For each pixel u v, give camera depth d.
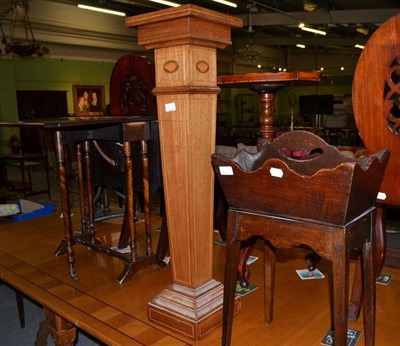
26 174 9.97
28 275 2.40
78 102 11.77
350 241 1.28
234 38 15.70
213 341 1.66
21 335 2.67
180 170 1.63
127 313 1.91
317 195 1.26
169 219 1.73
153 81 3.14
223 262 2.45
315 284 2.16
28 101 10.75
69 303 2.03
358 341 1.65
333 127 13.30
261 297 2.04
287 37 15.66
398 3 11.20
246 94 16.91
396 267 2.35
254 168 1.59
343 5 11.57
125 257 2.35
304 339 1.67
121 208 3.92
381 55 1.63
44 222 3.54
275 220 1.38
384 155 1.36
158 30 1.57
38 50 7.03
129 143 2.20
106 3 10.31
